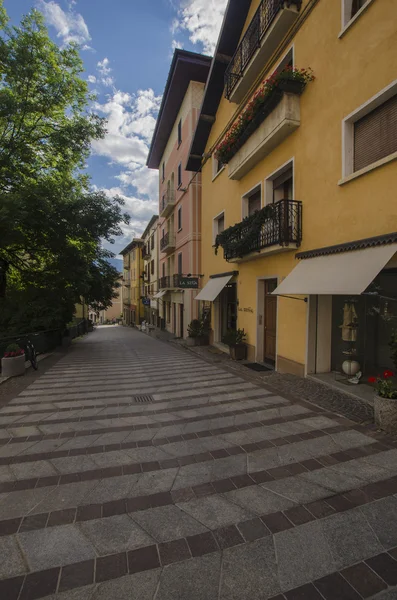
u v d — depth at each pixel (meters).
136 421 4.84
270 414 5.02
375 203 5.29
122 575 2.06
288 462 3.50
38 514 2.67
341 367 7.00
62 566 2.13
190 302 16.97
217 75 12.32
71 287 14.88
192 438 4.19
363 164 5.75
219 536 2.40
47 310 14.32
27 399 6.07
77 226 12.50
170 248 21.69
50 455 3.75
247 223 9.07
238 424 4.64
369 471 3.28
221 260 12.86
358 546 2.29
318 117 6.67
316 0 6.69
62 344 15.81
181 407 5.48
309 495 2.90
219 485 3.08
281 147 8.12
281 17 7.41
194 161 15.75
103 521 2.58
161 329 28.34
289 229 7.33
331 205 6.32
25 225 11.57
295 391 6.22
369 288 6.03
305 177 7.14
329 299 7.16
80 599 1.88
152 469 3.40
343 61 5.96
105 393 6.46
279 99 7.41
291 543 2.32
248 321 10.38
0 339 9.44
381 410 4.23
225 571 2.09
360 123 5.81
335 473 3.26
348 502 2.79
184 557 2.20
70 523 2.55
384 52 5.09
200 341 14.70
